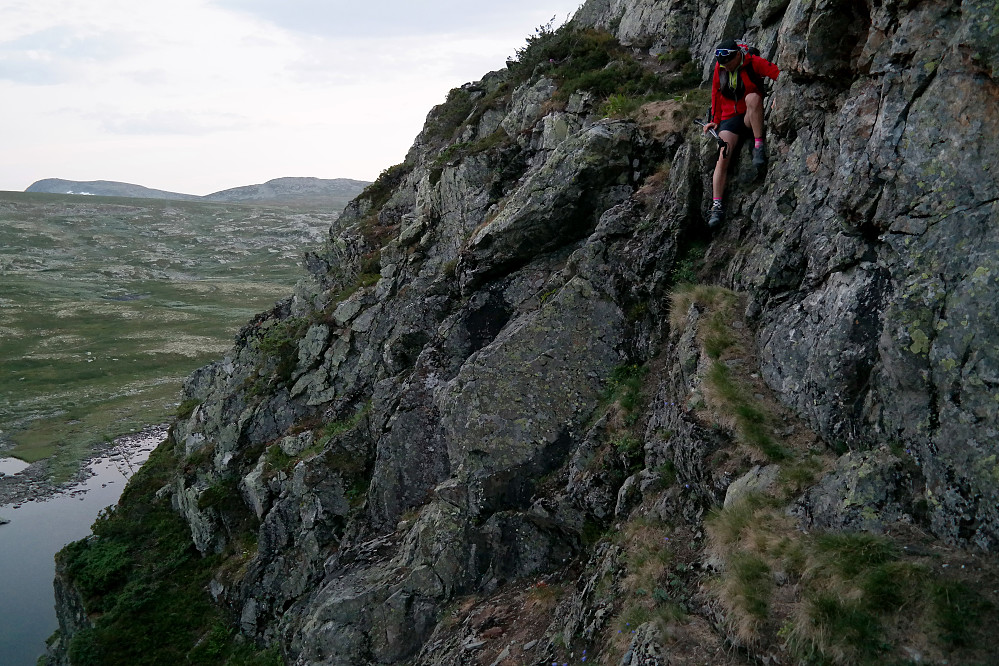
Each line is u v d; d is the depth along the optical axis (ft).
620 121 50.01
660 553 24.59
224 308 488.02
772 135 32.50
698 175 37.99
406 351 60.03
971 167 19.47
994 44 18.78
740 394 26.17
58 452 209.26
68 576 82.53
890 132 22.26
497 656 29.35
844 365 22.35
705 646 19.38
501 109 85.35
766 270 29.09
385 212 102.22
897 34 22.50
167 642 65.10
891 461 19.56
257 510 71.20
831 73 27.40
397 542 43.65
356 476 58.08
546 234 49.78
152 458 108.06
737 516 21.68
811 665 16.61
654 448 30.01
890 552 17.69
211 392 111.65
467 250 53.93
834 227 25.49
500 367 42.29
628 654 20.92
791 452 23.15
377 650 36.96
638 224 42.39
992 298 17.90
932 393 19.07
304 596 54.44
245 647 60.34
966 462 17.56
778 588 18.92
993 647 14.85
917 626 15.99
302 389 80.12
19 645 106.63
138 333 392.88
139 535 87.56
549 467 38.32
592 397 39.40
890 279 21.47
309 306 102.47
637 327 39.73
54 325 410.52
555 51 79.36
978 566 16.51
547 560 35.32
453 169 68.80
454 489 40.37
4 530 153.38
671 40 65.51
